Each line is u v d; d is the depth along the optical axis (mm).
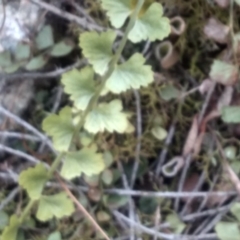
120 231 113
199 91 115
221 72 105
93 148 104
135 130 115
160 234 111
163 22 83
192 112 115
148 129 115
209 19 109
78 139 109
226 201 114
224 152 112
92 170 93
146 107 115
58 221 114
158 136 114
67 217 114
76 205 111
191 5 112
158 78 114
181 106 115
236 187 109
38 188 96
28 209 101
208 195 112
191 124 115
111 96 114
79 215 112
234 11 110
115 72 86
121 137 115
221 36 108
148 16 84
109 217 112
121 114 90
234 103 111
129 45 115
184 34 113
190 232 114
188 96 115
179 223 112
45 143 114
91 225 112
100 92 88
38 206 104
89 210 113
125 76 86
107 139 113
